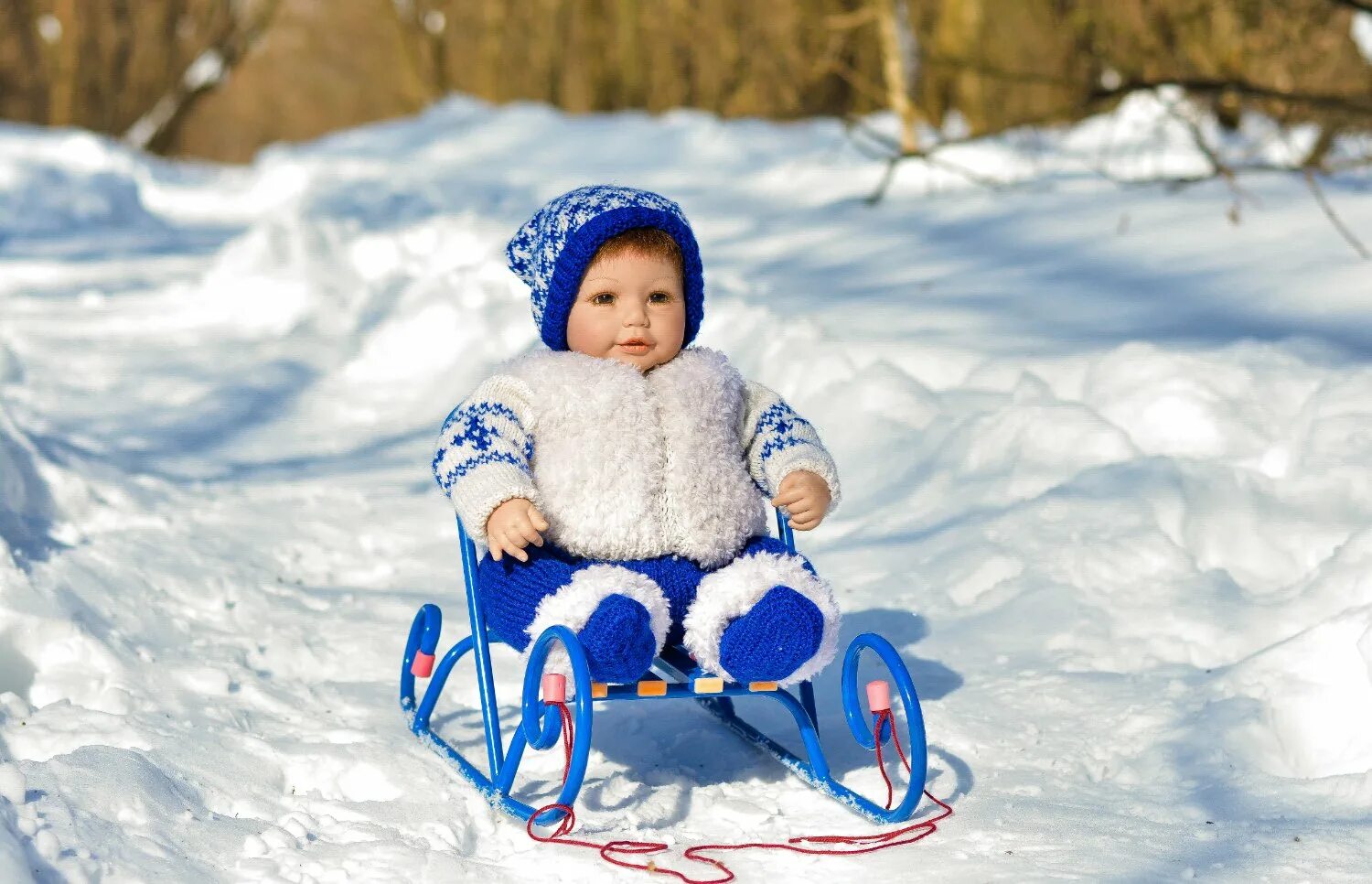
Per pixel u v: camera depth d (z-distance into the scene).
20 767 2.47
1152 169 10.52
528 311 7.09
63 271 10.01
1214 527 4.00
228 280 8.71
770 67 19.55
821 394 5.54
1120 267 6.86
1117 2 11.95
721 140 16.00
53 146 16.00
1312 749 2.95
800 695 3.07
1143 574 3.82
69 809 2.35
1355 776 2.70
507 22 25.97
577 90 25.58
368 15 31.58
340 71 31.88
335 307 8.29
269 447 5.98
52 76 29.16
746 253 8.95
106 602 3.60
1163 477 4.20
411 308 7.29
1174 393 4.66
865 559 4.26
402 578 4.39
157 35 29.00
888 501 4.68
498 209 12.20
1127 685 3.27
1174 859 2.45
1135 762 2.93
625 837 2.62
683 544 2.83
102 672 3.18
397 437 6.13
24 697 3.14
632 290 2.91
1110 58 12.19
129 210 13.65
